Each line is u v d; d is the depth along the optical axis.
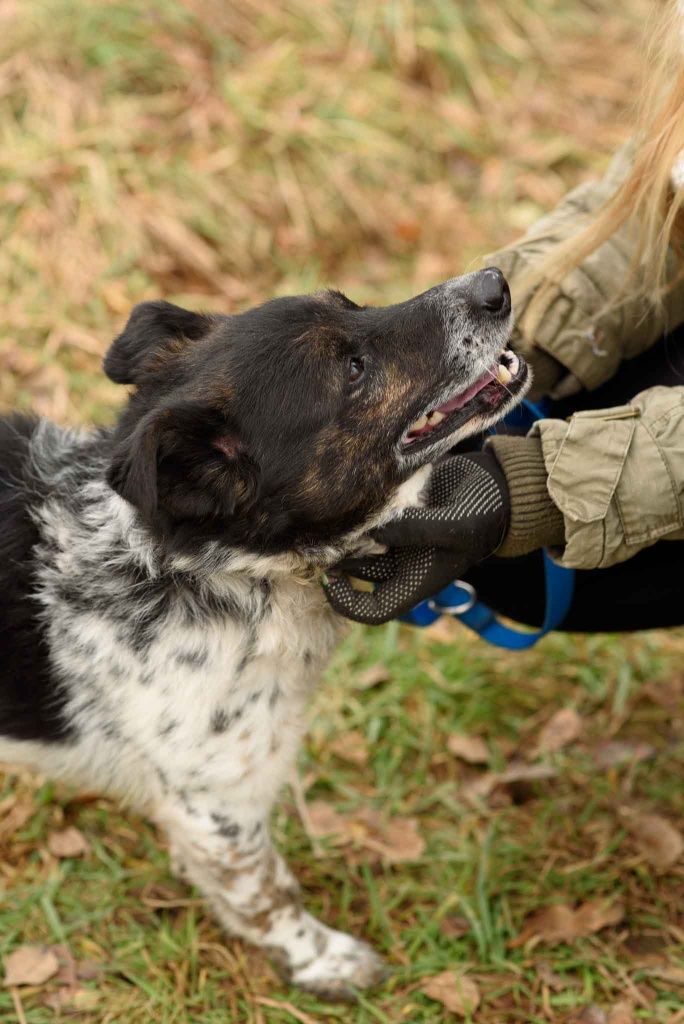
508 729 4.77
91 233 6.29
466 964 3.84
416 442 3.33
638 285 3.72
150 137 6.65
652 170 3.41
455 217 7.05
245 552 3.29
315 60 7.31
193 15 7.09
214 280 6.39
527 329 3.75
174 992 3.76
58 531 3.46
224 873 3.64
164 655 3.38
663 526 3.12
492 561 3.87
